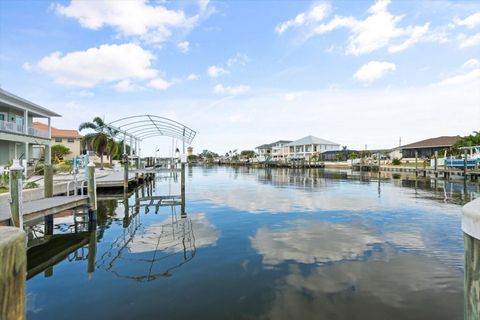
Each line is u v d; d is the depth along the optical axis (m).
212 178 33.03
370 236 7.85
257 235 8.01
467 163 28.30
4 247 1.17
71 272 5.47
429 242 7.28
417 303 4.21
